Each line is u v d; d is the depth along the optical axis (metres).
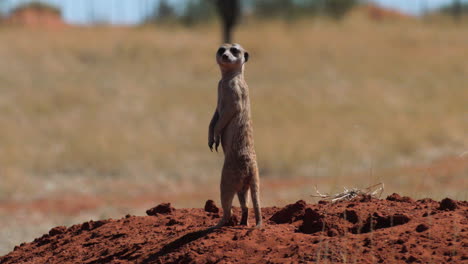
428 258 15.23
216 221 21.20
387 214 19.20
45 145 68.25
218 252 16.80
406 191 37.75
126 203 50.09
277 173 60.66
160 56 114.75
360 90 99.06
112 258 18.89
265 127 75.88
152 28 142.00
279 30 139.25
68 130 73.50
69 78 98.75
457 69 117.12
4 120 75.38
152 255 18.08
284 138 70.00
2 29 128.12
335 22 157.12
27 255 22.14
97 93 91.75
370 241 16.67
